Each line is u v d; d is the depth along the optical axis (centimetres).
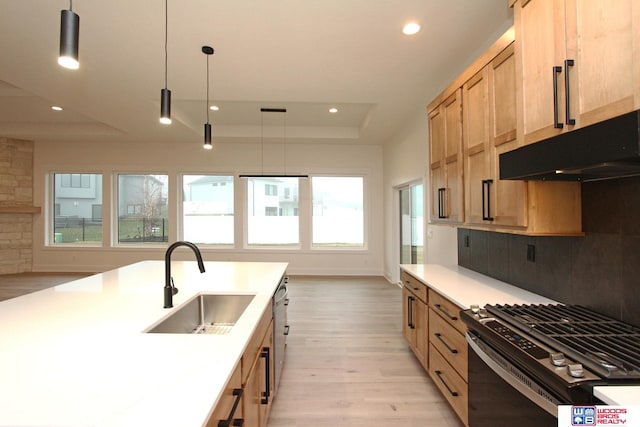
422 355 245
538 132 139
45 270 640
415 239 485
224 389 93
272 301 203
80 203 652
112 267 641
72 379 89
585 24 113
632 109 95
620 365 96
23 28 232
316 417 202
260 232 664
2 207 593
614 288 142
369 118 471
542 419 108
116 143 639
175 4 209
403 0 207
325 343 315
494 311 153
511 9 216
